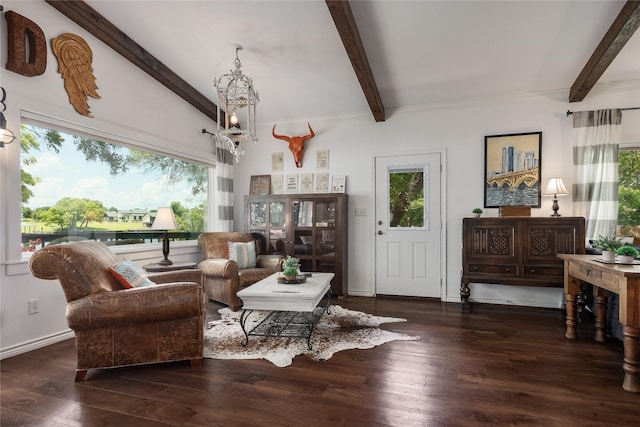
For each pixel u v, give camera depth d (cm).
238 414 169
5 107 238
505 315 346
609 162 347
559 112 375
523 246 344
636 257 244
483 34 284
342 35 257
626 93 354
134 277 233
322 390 192
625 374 194
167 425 160
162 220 329
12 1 241
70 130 289
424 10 257
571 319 276
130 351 212
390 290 436
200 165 458
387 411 171
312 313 346
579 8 250
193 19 283
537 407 174
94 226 321
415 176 429
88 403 179
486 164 398
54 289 272
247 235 435
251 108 443
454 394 187
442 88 381
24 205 265
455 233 410
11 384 200
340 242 419
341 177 456
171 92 395
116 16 288
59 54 273
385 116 439
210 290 380
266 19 278
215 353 244
